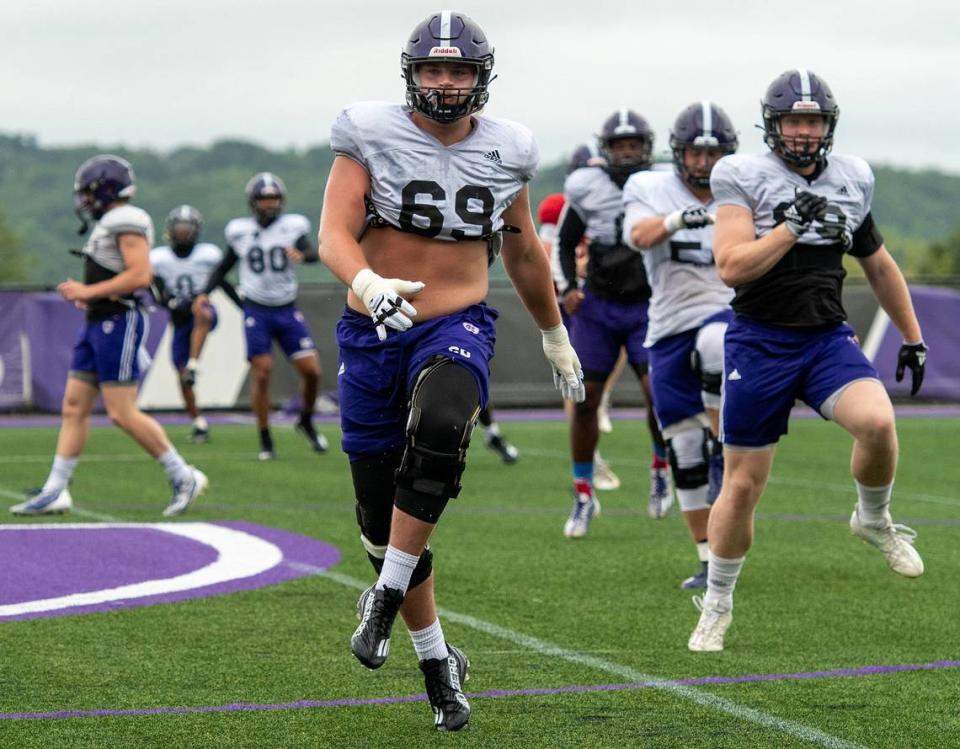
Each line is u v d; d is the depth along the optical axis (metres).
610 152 22.33
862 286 50.91
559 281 22.81
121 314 23.78
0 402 46.69
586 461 22.33
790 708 12.35
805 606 16.83
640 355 22.55
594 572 19.09
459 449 11.00
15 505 25.77
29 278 194.88
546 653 14.38
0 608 16.34
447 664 11.79
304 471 31.69
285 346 35.09
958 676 13.49
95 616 15.93
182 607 16.47
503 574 18.88
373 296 10.75
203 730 11.62
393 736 11.52
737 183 14.56
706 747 11.21
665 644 14.85
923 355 15.70
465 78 11.64
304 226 34.84
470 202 11.74
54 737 11.38
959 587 18.09
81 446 24.45
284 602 16.81
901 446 37.91
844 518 24.47
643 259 20.28
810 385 14.38
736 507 14.46
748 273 14.04
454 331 11.51
